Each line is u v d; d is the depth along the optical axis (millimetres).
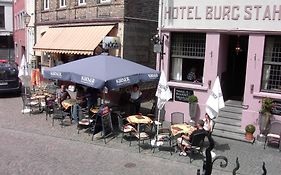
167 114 14984
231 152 11375
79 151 11250
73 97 17812
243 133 12844
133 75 12914
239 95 14945
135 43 18359
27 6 29203
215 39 13570
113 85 12102
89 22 19625
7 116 15648
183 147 10961
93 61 13531
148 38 19109
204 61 13969
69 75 13000
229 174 9641
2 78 20078
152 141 11844
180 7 14188
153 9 19141
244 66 14734
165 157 10859
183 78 14789
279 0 12148
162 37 14820
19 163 10086
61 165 10023
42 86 20469
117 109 14266
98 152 11195
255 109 12867
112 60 13641
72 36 19859
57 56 23547
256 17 12617
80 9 20469
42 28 25453
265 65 12805
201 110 14102
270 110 12320
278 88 12672
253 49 12773
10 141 12133
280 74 12609
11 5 46312
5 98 20109
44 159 10469
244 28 12883
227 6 13148
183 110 14578
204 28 13734
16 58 40812
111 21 18172
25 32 31484
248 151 11516
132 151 11336
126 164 10219
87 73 12602
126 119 12672
